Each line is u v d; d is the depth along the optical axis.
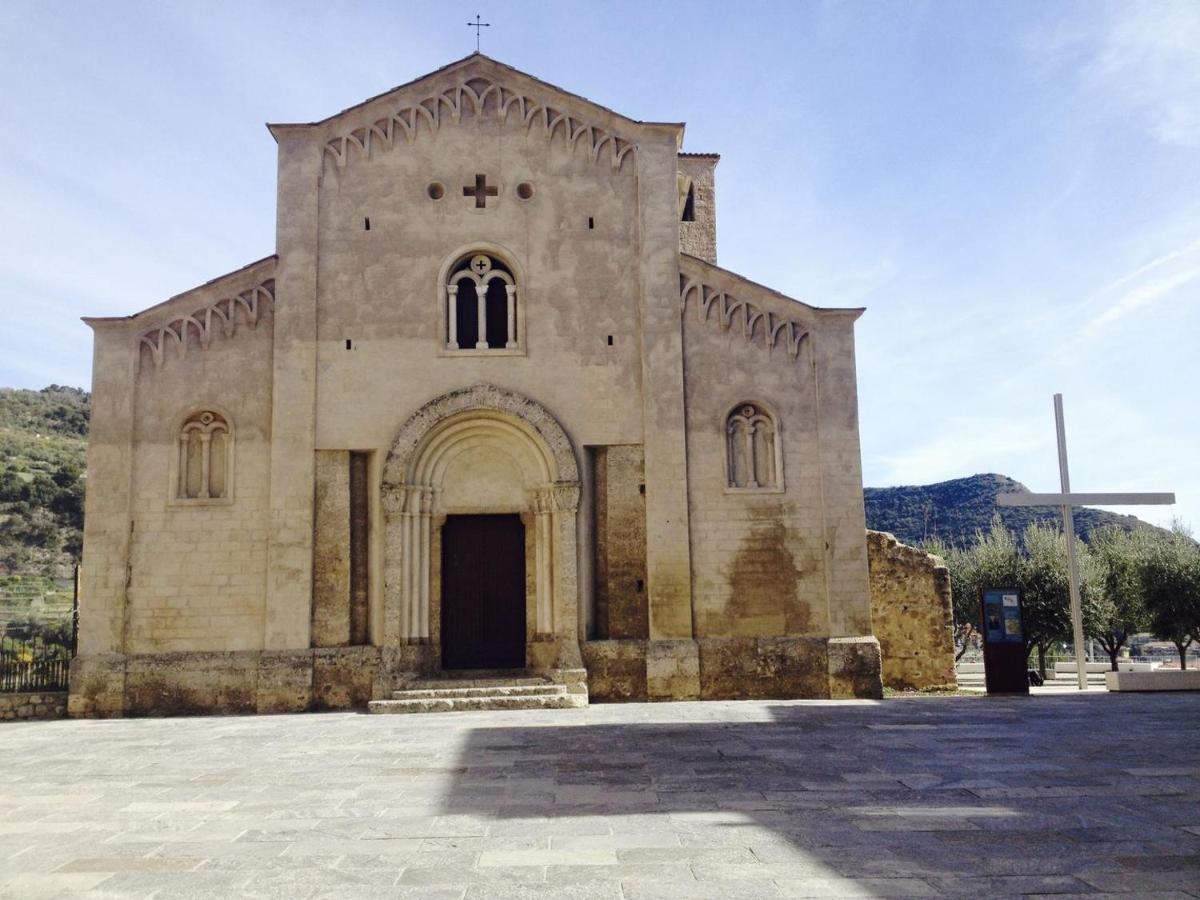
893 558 30.02
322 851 9.44
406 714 22.08
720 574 24.84
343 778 13.55
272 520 24.16
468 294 26.31
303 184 25.77
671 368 25.45
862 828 9.85
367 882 8.32
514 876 8.40
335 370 25.05
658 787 12.30
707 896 7.70
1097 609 43.00
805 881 8.03
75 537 66.12
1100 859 8.56
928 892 7.67
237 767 14.77
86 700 23.34
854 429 25.55
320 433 24.75
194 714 23.42
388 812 11.17
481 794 12.12
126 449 24.36
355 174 26.00
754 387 25.69
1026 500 27.97
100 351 24.75
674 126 26.58
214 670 23.59
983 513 105.69
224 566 24.11
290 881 8.42
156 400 24.73
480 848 9.39
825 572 24.94
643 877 8.25
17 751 17.12
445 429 25.20
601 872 8.45
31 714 23.34
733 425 25.69
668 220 26.20
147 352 24.91
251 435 24.73
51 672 24.36
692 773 13.28
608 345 25.69
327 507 24.47
